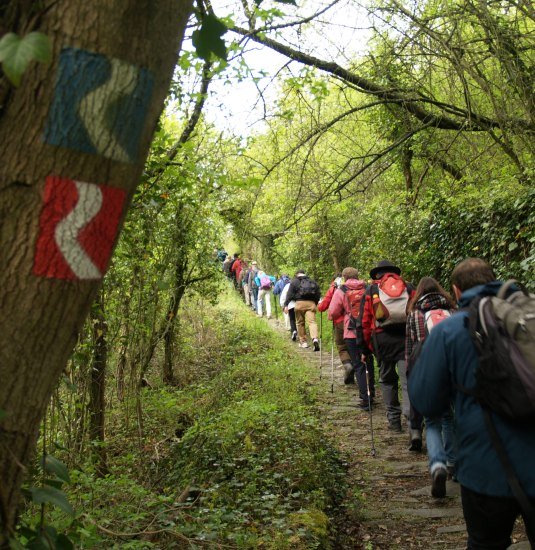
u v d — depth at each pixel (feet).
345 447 22.76
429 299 18.51
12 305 5.21
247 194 30.96
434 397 8.54
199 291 35.32
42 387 5.49
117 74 5.20
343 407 29.27
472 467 7.98
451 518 15.74
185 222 23.86
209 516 13.79
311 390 32.24
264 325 57.52
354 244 59.31
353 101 38.68
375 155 33.47
